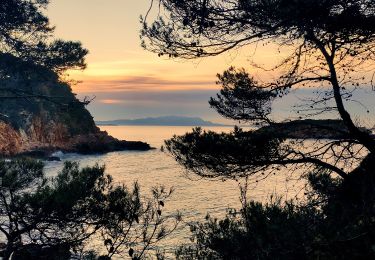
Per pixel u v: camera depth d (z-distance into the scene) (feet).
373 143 25.23
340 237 13.26
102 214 28.63
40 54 106.93
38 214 27.66
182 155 28.81
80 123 375.66
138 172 235.61
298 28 16.40
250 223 16.55
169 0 16.47
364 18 16.14
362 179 20.33
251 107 30.14
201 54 19.66
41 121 307.58
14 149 252.01
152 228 69.97
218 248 17.01
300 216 15.23
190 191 160.97
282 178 158.81
